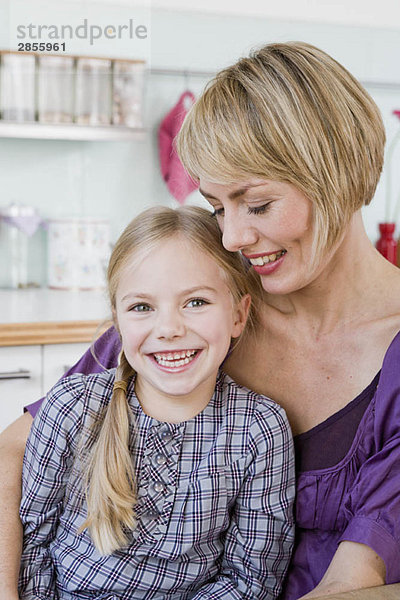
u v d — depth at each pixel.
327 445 1.03
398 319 1.03
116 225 2.95
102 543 1.00
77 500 1.07
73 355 2.29
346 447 1.02
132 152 2.92
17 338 2.22
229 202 0.93
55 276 2.80
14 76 2.60
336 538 1.02
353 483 0.99
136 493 1.04
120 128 2.71
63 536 1.07
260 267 0.97
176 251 1.03
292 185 0.90
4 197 2.83
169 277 1.02
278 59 0.92
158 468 1.05
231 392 1.09
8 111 2.61
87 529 1.04
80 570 1.02
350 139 0.91
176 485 1.04
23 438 1.20
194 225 1.06
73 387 1.10
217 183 0.91
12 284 2.85
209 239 1.06
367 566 0.88
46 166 2.86
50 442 1.07
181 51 2.86
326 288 1.04
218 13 2.86
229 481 1.05
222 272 1.05
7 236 2.82
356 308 1.05
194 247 1.04
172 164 2.88
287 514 1.03
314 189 0.90
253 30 2.92
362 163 0.94
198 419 1.07
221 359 1.05
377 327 1.03
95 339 1.22
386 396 0.96
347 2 3.00
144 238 1.04
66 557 1.04
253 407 1.07
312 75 0.91
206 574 1.04
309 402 1.07
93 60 2.66
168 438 1.05
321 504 1.02
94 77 2.67
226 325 1.05
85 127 2.67
